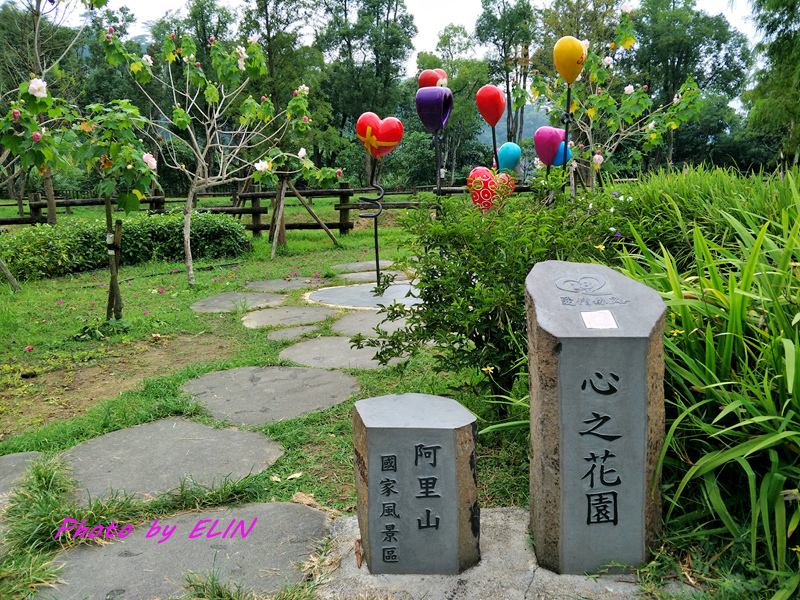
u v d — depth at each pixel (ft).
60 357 13.23
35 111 13.17
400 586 5.25
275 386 10.94
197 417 9.49
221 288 21.15
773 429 5.29
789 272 6.53
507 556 5.64
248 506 6.86
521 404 7.07
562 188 9.70
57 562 5.81
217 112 21.40
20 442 8.69
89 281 23.36
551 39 71.05
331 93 138.41
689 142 119.03
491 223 8.13
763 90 46.09
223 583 5.41
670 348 6.00
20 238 24.75
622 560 5.34
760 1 40.45
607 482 5.20
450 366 8.29
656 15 124.36
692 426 5.83
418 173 125.39
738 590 4.89
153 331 15.26
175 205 54.13
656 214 12.29
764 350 5.67
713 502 5.43
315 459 7.98
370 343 8.38
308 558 5.80
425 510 5.31
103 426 9.11
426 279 8.17
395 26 127.65
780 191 10.74
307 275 23.73
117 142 13.67
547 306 5.25
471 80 129.70
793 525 4.90
